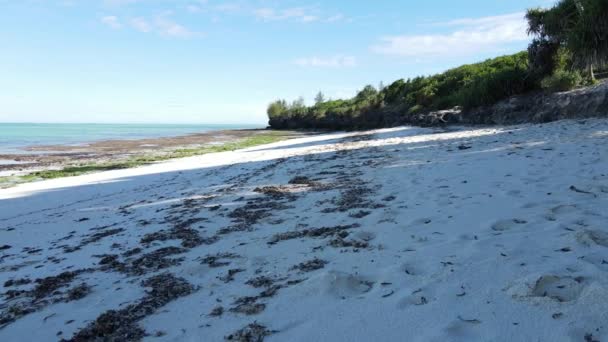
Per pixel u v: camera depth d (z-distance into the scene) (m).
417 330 2.59
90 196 11.70
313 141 28.28
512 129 15.45
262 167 14.74
